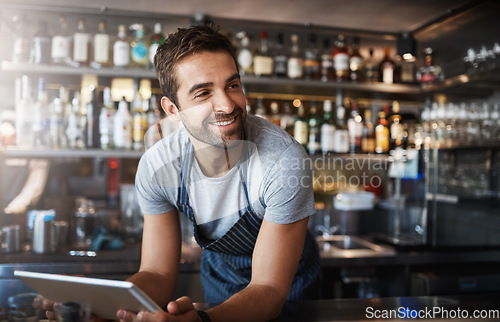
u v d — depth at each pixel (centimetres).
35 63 213
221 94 97
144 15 227
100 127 224
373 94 270
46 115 220
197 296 201
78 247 213
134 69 222
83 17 227
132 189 240
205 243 125
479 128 246
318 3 214
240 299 93
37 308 89
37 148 215
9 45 229
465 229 258
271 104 272
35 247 200
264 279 101
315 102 258
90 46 224
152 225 120
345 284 223
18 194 253
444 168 261
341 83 247
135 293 74
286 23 243
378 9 221
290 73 246
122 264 196
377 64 293
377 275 226
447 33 244
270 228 104
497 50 229
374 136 265
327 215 275
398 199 265
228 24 238
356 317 94
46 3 214
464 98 277
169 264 117
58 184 294
